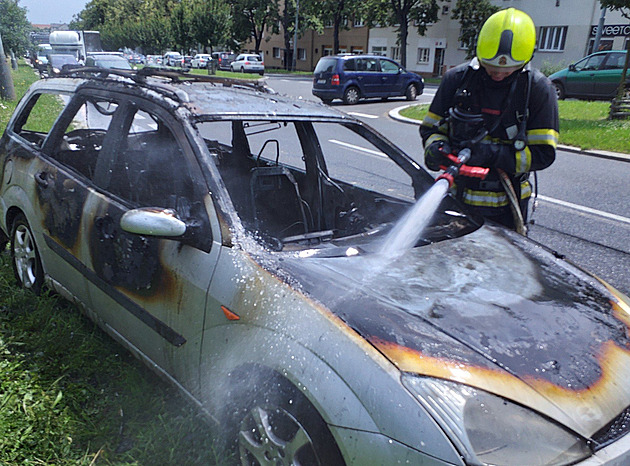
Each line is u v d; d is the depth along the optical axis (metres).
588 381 1.72
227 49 57.41
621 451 1.60
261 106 2.77
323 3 41.47
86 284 2.86
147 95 2.69
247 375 1.96
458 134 3.01
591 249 5.11
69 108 3.27
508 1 33.72
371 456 1.56
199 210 2.25
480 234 2.66
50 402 2.48
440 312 1.89
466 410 1.55
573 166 9.12
